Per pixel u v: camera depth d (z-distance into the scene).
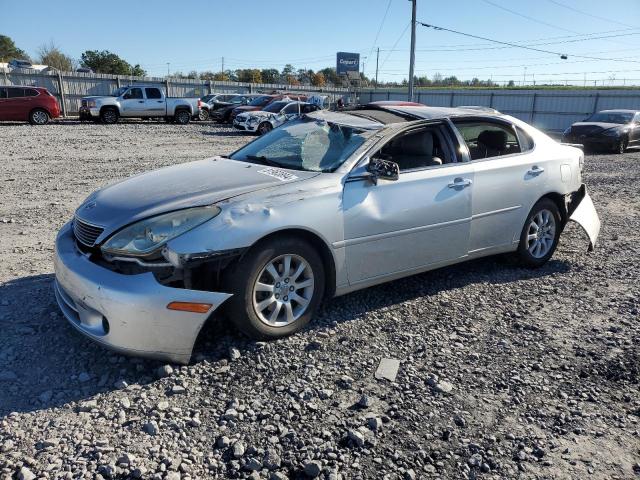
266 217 3.45
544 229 5.45
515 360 3.65
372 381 3.31
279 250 3.54
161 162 12.97
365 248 4.00
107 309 3.14
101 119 26.67
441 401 3.14
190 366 3.38
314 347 3.67
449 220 4.48
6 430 2.71
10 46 78.31
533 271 5.45
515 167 5.00
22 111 24.17
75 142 17.20
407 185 4.21
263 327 3.61
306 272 3.76
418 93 41.09
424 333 3.97
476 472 2.59
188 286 3.29
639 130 18.86
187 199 3.47
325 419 2.92
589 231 5.72
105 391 3.09
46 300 4.23
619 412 3.11
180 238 3.22
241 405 3.01
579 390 3.31
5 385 3.10
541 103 34.88
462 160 4.65
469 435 2.85
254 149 4.70
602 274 5.43
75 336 3.69
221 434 2.77
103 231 3.35
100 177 10.45
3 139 17.33
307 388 3.19
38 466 2.47
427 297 4.64
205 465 2.55
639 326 4.23
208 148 16.61
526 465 2.65
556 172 5.37
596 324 4.25
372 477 2.51
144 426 2.79
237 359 3.46
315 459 2.61
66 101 33.41
